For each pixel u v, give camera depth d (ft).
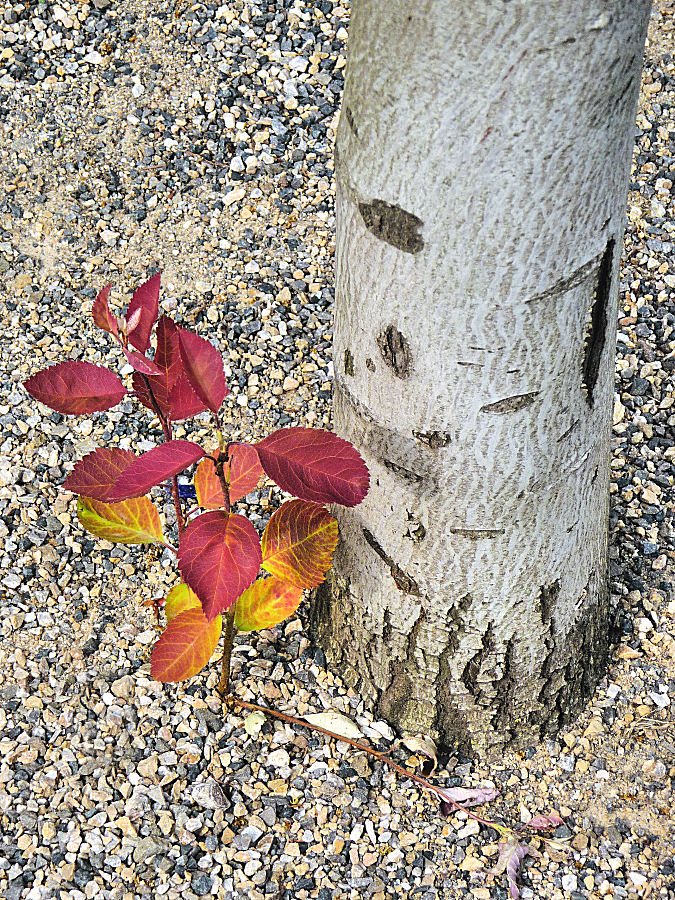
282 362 6.19
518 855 5.15
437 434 4.90
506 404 4.83
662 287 6.44
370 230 4.77
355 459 4.89
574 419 4.94
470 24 4.45
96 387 5.02
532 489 4.97
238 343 6.23
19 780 5.23
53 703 5.37
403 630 5.24
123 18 7.16
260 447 4.91
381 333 4.85
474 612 5.14
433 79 4.52
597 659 5.46
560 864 5.18
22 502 5.78
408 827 5.22
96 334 6.21
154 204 6.58
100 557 5.67
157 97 6.86
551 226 4.64
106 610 5.57
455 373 4.81
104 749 5.29
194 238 6.50
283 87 6.89
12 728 5.32
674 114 6.89
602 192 4.67
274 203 6.61
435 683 5.28
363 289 4.86
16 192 6.58
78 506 5.28
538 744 5.39
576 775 5.32
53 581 5.62
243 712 5.38
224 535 4.88
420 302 4.75
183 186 6.63
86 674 5.43
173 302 6.32
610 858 5.19
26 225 6.49
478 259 4.66
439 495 4.98
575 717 5.43
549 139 4.54
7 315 6.24
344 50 7.07
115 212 6.56
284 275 6.43
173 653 5.06
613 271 4.84
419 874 5.16
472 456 4.91
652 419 6.12
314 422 6.04
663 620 5.62
